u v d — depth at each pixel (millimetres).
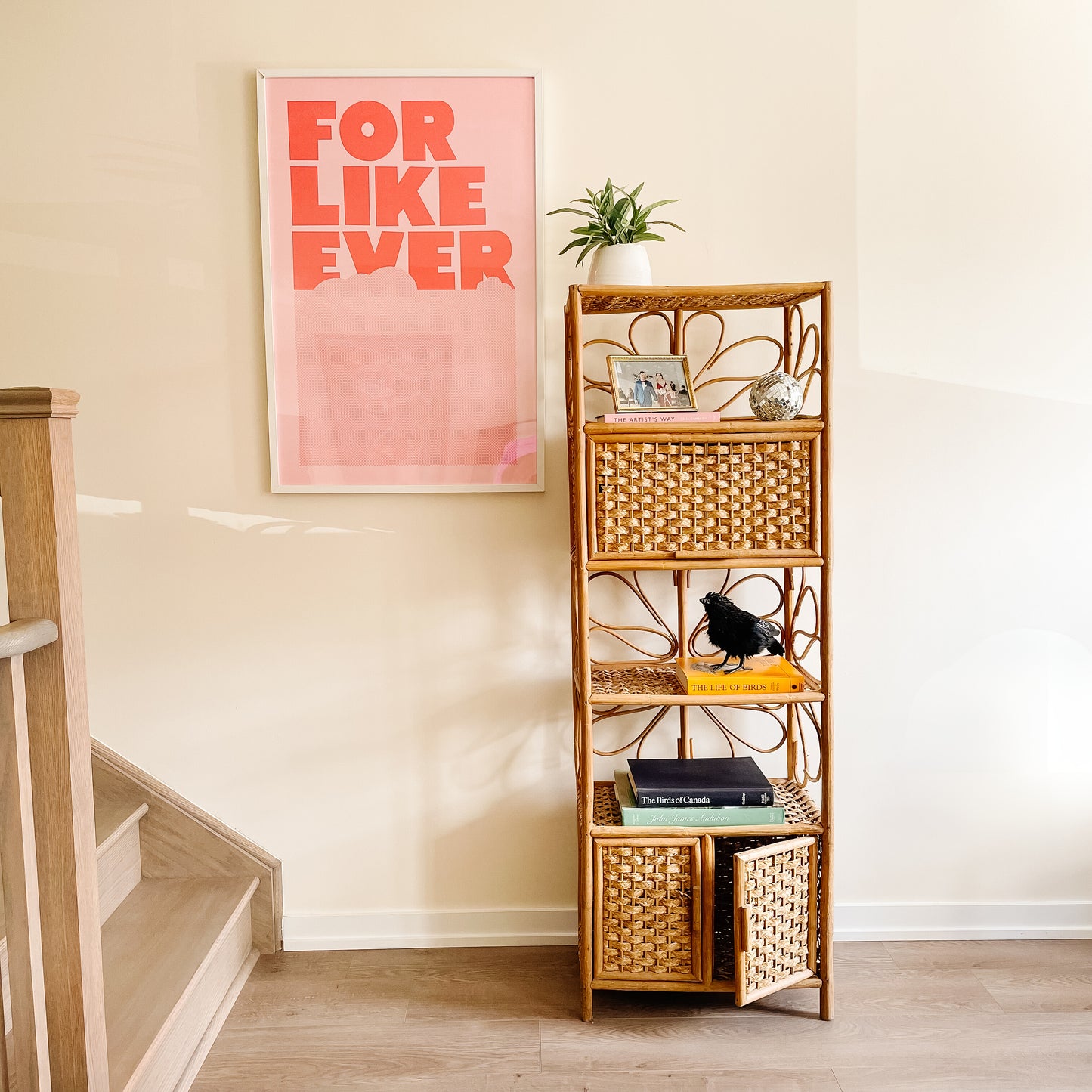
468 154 1943
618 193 1966
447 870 2084
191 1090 1590
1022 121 1966
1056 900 2100
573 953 2055
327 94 1925
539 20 1935
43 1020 1248
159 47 1927
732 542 1685
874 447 2025
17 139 1937
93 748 2021
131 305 1972
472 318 1975
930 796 2090
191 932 1802
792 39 1947
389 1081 1618
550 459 2014
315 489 2002
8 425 1214
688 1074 1632
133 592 2025
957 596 2055
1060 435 2023
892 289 1994
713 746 2074
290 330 1971
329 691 2051
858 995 1867
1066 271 1997
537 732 2062
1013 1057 1668
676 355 1812
